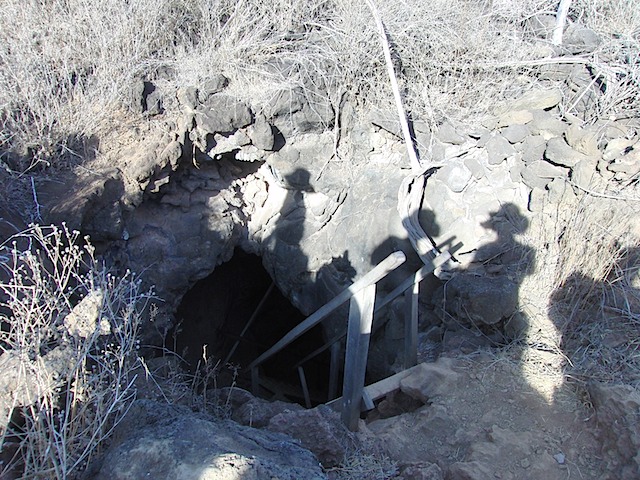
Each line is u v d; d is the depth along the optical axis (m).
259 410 3.58
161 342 5.33
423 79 5.20
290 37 5.46
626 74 4.76
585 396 3.38
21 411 2.44
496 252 4.50
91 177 4.53
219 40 5.33
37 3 5.24
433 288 4.79
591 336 3.74
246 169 5.93
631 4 5.60
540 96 4.80
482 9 5.66
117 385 2.55
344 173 5.45
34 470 2.23
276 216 5.88
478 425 3.42
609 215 4.13
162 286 5.30
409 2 5.39
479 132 4.85
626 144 4.42
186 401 3.67
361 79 5.17
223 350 7.03
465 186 4.86
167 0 5.31
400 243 5.04
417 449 3.37
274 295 7.54
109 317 3.11
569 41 5.40
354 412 3.41
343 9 5.41
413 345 4.02
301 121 5.17
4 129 4.46
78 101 4.87
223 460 2.15
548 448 3.18
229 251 5.90
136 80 4.97
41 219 4.07
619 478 2.93
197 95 4.91
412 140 5.15
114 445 2.46
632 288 3.87
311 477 2.20
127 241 5.05
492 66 5.08
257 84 5.06
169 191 5.39
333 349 5.16
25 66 4.67
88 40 5.08
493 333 4.18
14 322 2.70
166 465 2.18
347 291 3.17
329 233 5.61
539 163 4.53
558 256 4.18
